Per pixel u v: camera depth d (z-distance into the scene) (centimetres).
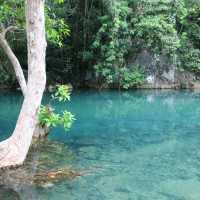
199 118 1562
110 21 2444
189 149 1094
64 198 733
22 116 897
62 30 1209
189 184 820
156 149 1087
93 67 2583
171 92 2423
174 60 2584
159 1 2514
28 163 921
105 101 2036
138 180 839
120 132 1295
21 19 1115
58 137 1202
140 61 2588
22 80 988
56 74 2666
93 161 962
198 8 2702
